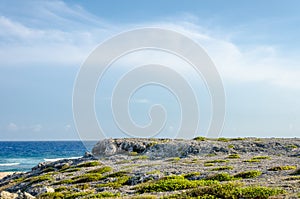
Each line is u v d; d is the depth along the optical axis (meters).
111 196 28.94
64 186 40.72
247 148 65.25
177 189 28.22
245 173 32.28
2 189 54.59
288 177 28.14
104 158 68.19
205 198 20.86
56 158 160.88
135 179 37.97
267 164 41.50
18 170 111.31
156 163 54.31
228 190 21.38
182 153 66.00
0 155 180.75
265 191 20.59
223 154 62.19
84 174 48.91
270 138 80.81
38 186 46.06
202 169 40.19
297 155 55.41
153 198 23.28
